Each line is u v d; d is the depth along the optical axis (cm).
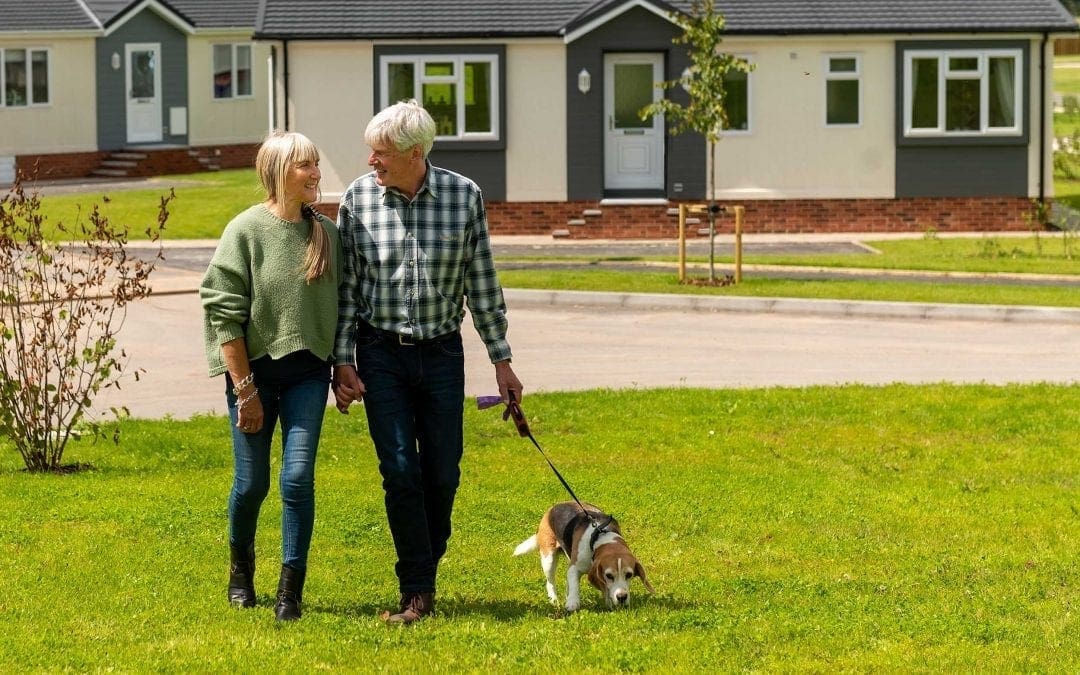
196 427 1180
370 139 652
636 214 2875
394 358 661
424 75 2884
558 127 2898
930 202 2906
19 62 3812
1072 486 975
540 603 708
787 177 2898
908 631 650
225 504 902
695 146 2881
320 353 650
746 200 2902
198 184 3678
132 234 2769
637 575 682
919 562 782
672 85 2278
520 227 2923
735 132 2884
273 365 648
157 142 4116
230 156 4275
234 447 661
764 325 1797
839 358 1543
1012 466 1024
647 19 2861
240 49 4284
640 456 1062
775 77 2873
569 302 2009
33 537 813
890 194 2905
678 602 698
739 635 637
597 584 692
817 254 2531
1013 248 2538
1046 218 2898
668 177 2892
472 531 852
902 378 1408
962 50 2864
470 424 1163
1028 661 606
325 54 2880
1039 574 757
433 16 2880
